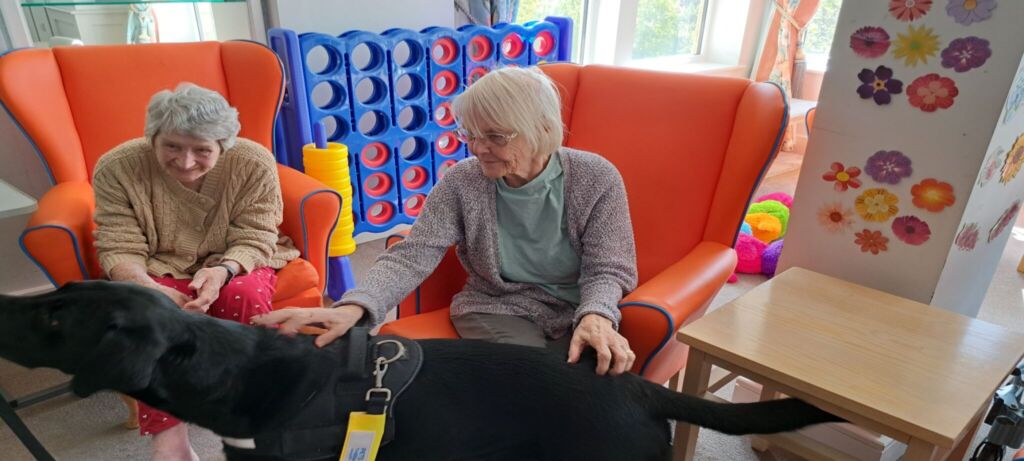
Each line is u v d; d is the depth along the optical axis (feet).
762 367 3.34
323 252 5.59
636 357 3.80
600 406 2.97
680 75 5.18
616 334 3.48
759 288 4.28
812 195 4.82
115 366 2.59
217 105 4.61
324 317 3.54
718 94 4.93
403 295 4.08
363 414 2.77
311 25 7.82
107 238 4.72
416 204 9.23
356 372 2.91
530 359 3.14
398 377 2.92
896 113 4.25
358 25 8.24
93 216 4.92
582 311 3.75
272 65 6.19
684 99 5.08
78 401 5.56
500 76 3.73
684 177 5.03
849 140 4.51
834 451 3.90
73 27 6.66
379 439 2.73
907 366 3.35
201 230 5.08
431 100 8.49
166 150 4.55
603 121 5.44
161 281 4.87
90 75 5.78
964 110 3.97
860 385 3.16
